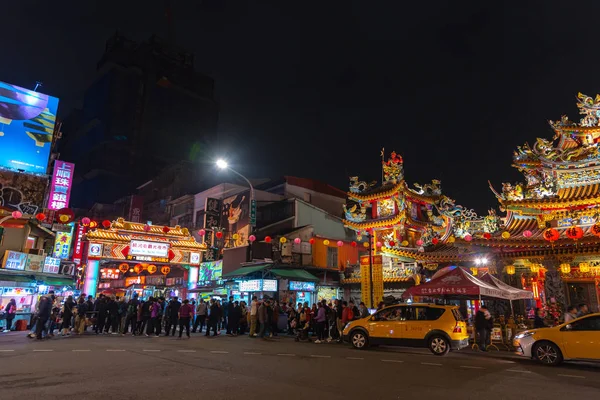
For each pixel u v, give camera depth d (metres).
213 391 8.00
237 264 30.62
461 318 15.19
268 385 8.62
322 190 42.62
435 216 30.64
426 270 26.38
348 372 10.45
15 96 33.38
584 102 24.14
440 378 9.85
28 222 27.75
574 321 12.52
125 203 54.09
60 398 7.37
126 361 11.69
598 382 9.70
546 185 22.95
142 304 21.08
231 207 37.16
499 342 16.50
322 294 29.39
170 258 33.16
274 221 35.28
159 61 77.25
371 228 29.27
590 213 21.50
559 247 21.06
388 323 15.55
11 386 8.32
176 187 49.66
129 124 71.38
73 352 13.55
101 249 30.72
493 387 8.88
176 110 77.25
